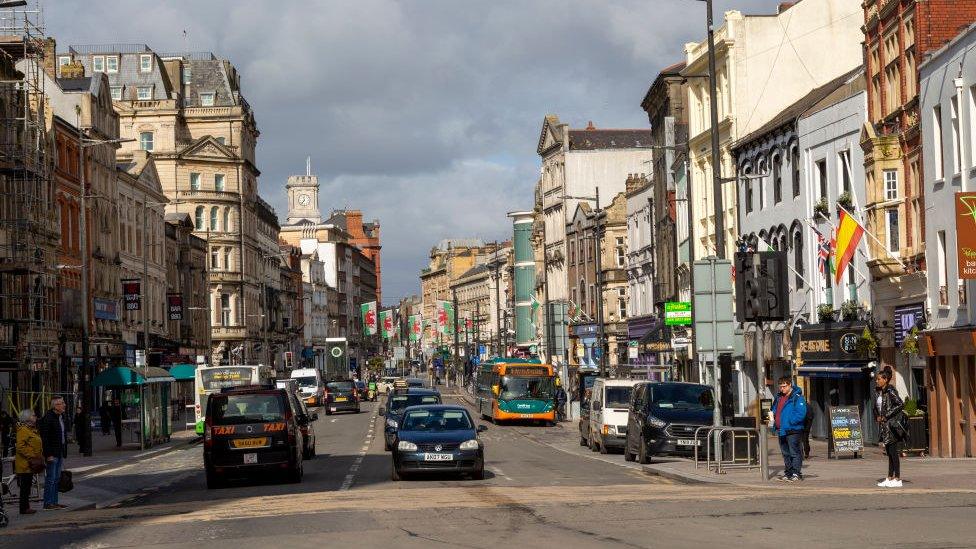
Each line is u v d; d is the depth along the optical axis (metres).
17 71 56.91
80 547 16.41
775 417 25.53
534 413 65.62
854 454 32.53
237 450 28.16
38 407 54.16
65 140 67.44
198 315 108.31
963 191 29.91
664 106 73.75
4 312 53.94
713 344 29.58
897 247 37.56
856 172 41.00
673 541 14.98
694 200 64.56
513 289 153.25
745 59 56.59
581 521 17.56
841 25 57.03
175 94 121.94
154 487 30.30
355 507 20.38
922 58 35.31
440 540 15.60
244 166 126.06
